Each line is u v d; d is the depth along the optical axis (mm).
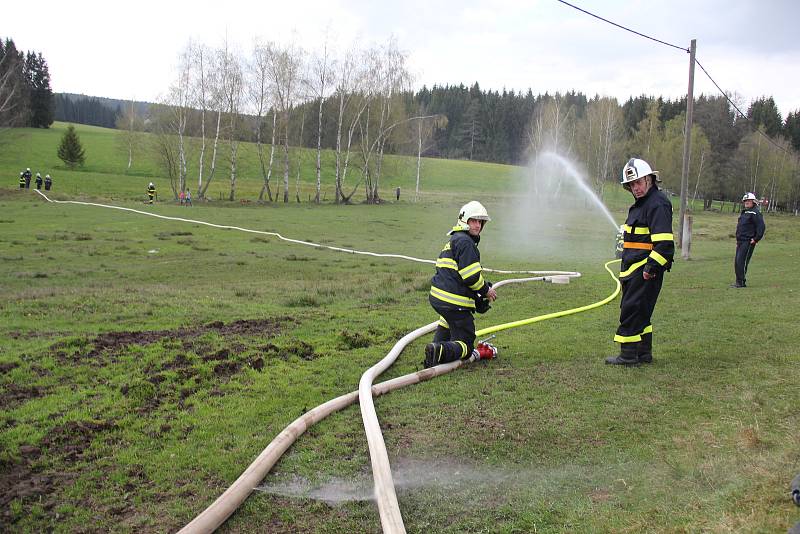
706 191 69688
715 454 3535
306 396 4883
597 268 16156
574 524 2865
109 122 159500
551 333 7180
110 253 17672
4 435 3959
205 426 4223
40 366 5391
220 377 5340
